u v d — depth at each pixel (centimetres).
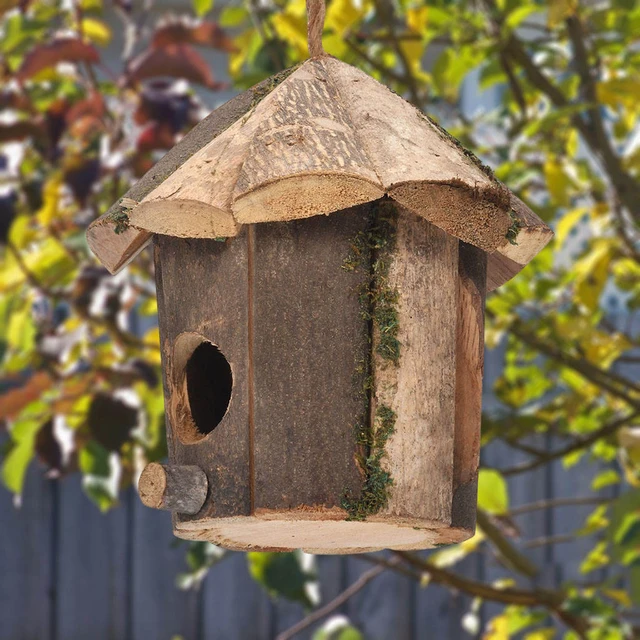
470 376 341
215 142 328
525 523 739
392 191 307
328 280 324
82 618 687
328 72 340
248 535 346
